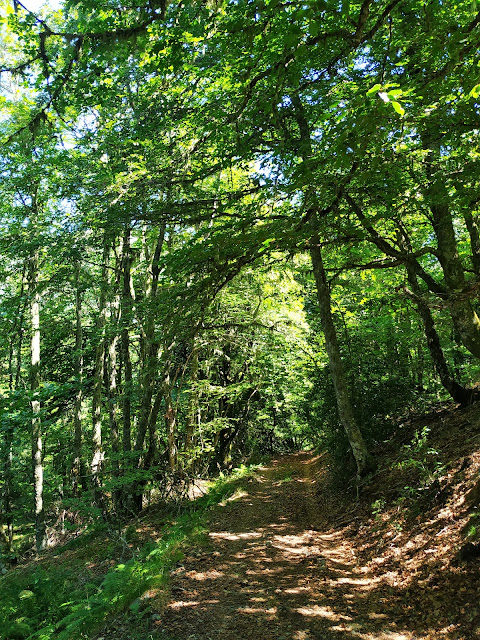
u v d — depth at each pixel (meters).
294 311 15.09
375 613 5.03
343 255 10.26
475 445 7.13
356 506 9.02
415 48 5.84
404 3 4.01
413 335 12.69
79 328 16.95
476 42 3.21
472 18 5.43
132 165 9.84
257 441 26.03
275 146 7.98
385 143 4.38
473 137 5.47
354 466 10.70
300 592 5.86
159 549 7.63
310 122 8.94
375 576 6.05
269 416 22.84
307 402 13.46
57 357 19.31
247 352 16.14
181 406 15.40
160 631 5.00
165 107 9.29
